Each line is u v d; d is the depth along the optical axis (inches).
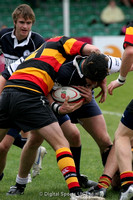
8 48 699.4
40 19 2984.7
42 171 730.2
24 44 689.6
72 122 613.6
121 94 1638.8
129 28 507.5
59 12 3063.5
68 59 510.0
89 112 594.2
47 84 493.4
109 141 600.4
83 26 2913.4
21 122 486.3
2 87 535.2
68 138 608.7
